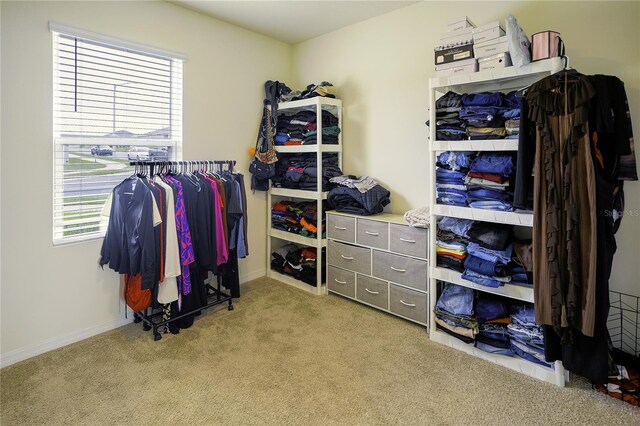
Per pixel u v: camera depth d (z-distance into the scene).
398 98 3.12
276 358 2.27
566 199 1.79
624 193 2.11
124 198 2.40
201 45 3.13
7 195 2.18
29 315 2.30
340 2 2.92
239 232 3.00
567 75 1.79
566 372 2.00
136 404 1.84
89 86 2.52
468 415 1.76
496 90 2.48
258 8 3.02
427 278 2.61
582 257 1.78
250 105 3.58
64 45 2.38
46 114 2.30
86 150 2.53
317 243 3.29
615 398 1.86
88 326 2.56
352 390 1.95
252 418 1.75
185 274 2.60
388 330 2.64
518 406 1.82
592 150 1.77
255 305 3.09
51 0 2.28
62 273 2.43
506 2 2.49
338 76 3.55
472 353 2.30
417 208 3.02
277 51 3.81
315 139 3.32
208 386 1.99
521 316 2.14
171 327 2.58
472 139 2.21
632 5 2.06
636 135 2.08
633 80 2.07
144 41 2.75
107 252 2.44
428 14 2.88
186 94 3.05
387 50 3.15
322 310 2.99
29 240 2.28
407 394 1.92
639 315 2.13
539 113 1.85
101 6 2.51
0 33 2.10
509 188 2.12
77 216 2.51
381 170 3.29
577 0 2.22
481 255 2.20
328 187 3.36
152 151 2.91
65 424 1.70
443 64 2.33
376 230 2.91
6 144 2.16
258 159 3.53
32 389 1.96
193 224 2.62
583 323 1.78
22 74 2.19
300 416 1.76
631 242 2.13
